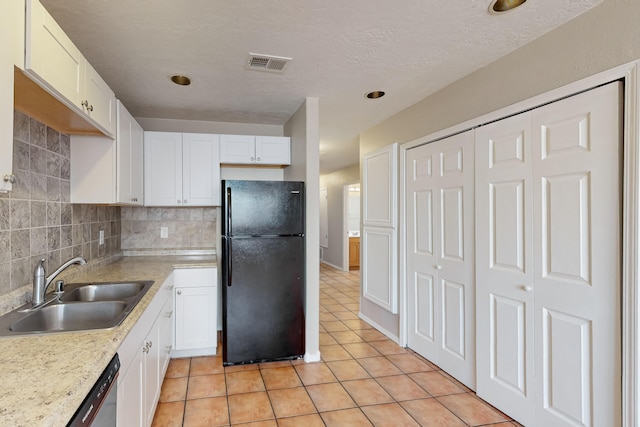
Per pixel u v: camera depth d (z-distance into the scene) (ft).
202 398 7.98
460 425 7.01
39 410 2.69
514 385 7.08
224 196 9.66
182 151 11.03
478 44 6.86
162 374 7.90
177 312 10.05
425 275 10.05
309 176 10.09
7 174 3.62
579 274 5.82
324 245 31.09
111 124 7.32
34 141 6.24
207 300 10.25
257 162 11.63
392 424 7.07
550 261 6.32
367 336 12.22
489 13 5.81
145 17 5.85
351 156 19.85
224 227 9.68
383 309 12.51
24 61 3.98
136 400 5.30
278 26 6.20
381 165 12.15
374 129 12.96
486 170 7.76
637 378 4.99
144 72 8.14
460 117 8.59
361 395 8.18
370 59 7.55
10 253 5.53
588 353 5.69
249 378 9.00
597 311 5.55
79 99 5.50
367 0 5.45
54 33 4.61
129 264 10.11
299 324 10.09
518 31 6.36
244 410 7.52
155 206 11.30
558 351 6.17
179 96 9.80
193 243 12.23
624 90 5.19
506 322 7.27
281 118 12.10
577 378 5.85
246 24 6.12
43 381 3.18
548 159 6.35
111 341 4.20
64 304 5.79
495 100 7.55
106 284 7.36
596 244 5.56
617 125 5.28
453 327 8.94
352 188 30.53
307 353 10.14
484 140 7.82
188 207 12.20
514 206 7.06
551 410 6.30
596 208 5.56
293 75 8.39
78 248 8.13
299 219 10.04
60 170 7.18
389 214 11.60
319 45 6.92
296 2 5.49
